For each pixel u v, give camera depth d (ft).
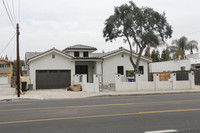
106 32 81.51
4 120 27.25
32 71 83.51
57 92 71.31
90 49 99.35
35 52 114.62
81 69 97.04
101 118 27.32
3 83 141.90
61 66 87.25
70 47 98.07
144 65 98.58
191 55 141.69
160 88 77.30
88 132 20.79
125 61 96.43
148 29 80.28
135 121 25.29
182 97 53.78
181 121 25.16
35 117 28.81
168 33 81.61
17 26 61.26
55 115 30.01
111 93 67.31
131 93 66.64
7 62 146.20
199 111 31.76
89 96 60.80
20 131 21.61
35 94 66.08
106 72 93.50
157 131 20.92
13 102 50.11
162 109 33.76
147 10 78.54
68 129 22.06
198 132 20.58
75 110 34.19
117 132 20.70
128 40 82.79
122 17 80.28
